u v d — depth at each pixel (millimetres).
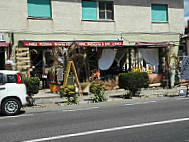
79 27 17312
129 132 6461
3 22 15562
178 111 9039
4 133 6766
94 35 17703
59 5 16844
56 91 15070
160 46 17516
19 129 7164
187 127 6789
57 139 6043
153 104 11000
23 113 10008
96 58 16891
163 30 19625
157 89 17156
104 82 16609
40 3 16500
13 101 9578
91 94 15234
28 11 16219
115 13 18234
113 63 17984
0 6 15516
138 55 17938
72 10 17156
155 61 18562
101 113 9219
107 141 5762
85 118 8391
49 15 16719
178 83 18125
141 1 18953
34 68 16484
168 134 6184
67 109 10633
